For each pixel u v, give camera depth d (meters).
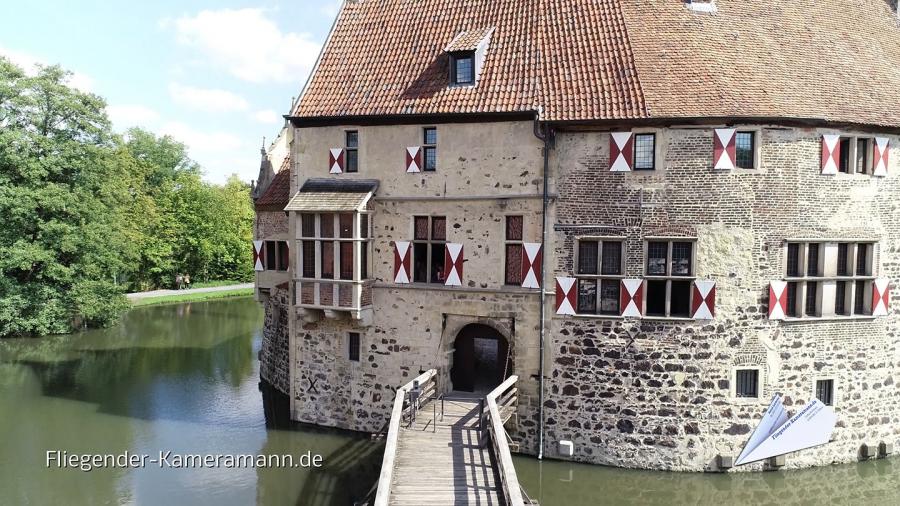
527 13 17.91
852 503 14.07
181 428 18.94
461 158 16.38
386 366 17.33
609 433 15.40
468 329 17.23
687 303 15.20
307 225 17.38
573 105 15.21
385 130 17.05
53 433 18.66
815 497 14.34
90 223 35.34
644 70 15.62
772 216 14.88
